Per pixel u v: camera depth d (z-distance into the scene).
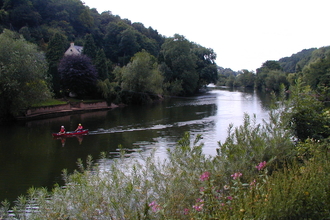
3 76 31.78
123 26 108.62
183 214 5.30
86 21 113.62
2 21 81.00
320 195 4.56
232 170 6.84
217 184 6.46
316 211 4.42
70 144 22.70
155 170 6.71
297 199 4.36
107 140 23.81
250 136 9.07
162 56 75.50
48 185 14.01
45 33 88.94
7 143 23.39
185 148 7.11
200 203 5.20
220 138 23.14
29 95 34.22
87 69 50.88
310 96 11.48
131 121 33.78
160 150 19.80
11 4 88.19
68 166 17.08
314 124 11.20
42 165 17.33
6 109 34.41
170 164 7.07
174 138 23.95
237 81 134.00
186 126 29.45
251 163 7.57
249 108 44.47
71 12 111.19
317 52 108.69
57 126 31.52
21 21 87.12
